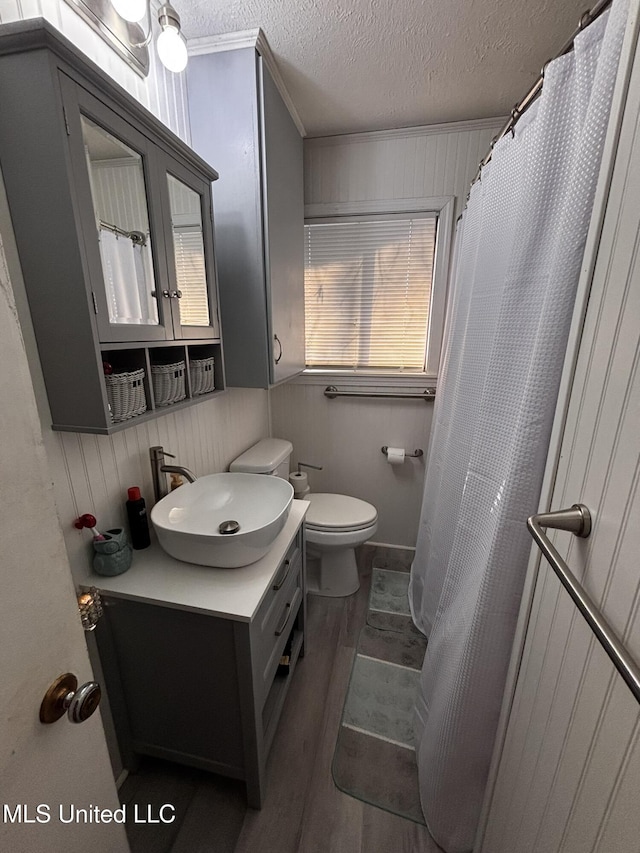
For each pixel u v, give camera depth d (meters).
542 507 0.70
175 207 0.96
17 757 0.42
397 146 1.75
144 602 0.92
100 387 0.75
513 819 0.72
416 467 2.18
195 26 1.13
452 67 1.31
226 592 0.93
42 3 0.75
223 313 1.40
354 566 1.96
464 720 0.90
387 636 1.69
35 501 0.43
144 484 1.15
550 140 0.74
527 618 0.74
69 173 0.65
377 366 2.12
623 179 0.50
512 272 0.86
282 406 2.24
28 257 0.71
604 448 0.51
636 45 0.48
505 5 1.04
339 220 1.92
